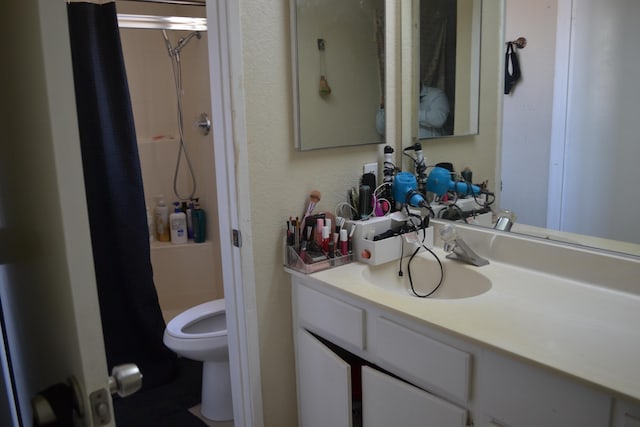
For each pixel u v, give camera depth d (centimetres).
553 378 101
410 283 174
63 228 63
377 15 183
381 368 156
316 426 172
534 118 155
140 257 241
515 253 160
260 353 173
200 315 229
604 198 141
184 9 301
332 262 167
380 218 176
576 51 143
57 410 71
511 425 111
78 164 63
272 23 159
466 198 177
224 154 159
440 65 180
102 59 228
